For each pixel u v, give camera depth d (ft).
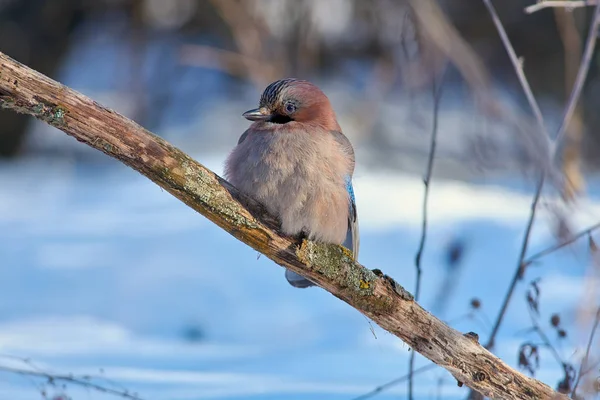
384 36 72.49
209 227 46.70
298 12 72.49
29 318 35.99
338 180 22.04
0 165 76.64
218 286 37.55
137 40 88.89
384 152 71.77
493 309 35.19
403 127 73.97
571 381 22.79
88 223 50.11
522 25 81.25
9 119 78.23
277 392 26.50
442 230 44.45
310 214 21.62
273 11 72.38
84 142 18.86
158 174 19.48
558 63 82.12
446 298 35.06
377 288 20.99
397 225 46.21
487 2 27.20
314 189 21.63
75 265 40.75
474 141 38.86
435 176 64.28
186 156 19.69
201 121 88.12
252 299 37.04
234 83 93.40
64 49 78.54
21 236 46.85
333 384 27.76
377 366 30.48
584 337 21.91
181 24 91.35
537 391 21.18
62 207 55.72
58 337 33.60
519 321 34.45
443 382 28.60
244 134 23.40
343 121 77.77
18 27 76.84
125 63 92.27
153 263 39.55
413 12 30.91
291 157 21.71
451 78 74.59
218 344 34.14
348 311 36.60
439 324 21.17
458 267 36.73
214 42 91.15
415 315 21.16
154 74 91.15
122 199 59.06
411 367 24.94
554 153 26.66
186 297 37.11
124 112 88.74
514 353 30.45
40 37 77.25
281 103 22.77
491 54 80.02
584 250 30.17
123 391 26.02
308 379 28.37
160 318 36.32
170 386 26.89
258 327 35.76
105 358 30.63
